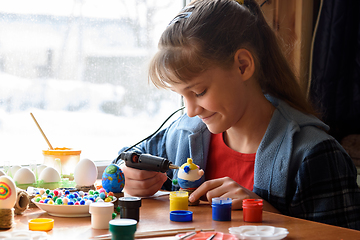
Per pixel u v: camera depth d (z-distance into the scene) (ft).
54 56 4.34
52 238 1.79
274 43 3.35
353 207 2.73
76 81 4.47
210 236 1.77
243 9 3.15
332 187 2.72
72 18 4.41
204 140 3.55
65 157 3.29
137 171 2.97
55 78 4.36
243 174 3.33
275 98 3.34
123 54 4.73
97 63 4.58
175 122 3.95
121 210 2.15
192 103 2.89
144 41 4.87
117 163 3.52
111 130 4.71
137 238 1.82
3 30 4.08
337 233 1.91
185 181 2.76
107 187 2.69
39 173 3.03
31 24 4.21
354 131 5.10
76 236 1.83
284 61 3.40
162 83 2.94
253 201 2.20
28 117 4.24
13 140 4.17
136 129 4.88
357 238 1.82
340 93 4.81
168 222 2.12
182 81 2.74
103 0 4.57
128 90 4.80
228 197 2.56
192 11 2.99
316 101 4.70
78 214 2.23
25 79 4.21
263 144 3.01
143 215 2.31
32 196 2.50
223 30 2.87
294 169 2.87
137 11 4.80
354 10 4.72
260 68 3.25
